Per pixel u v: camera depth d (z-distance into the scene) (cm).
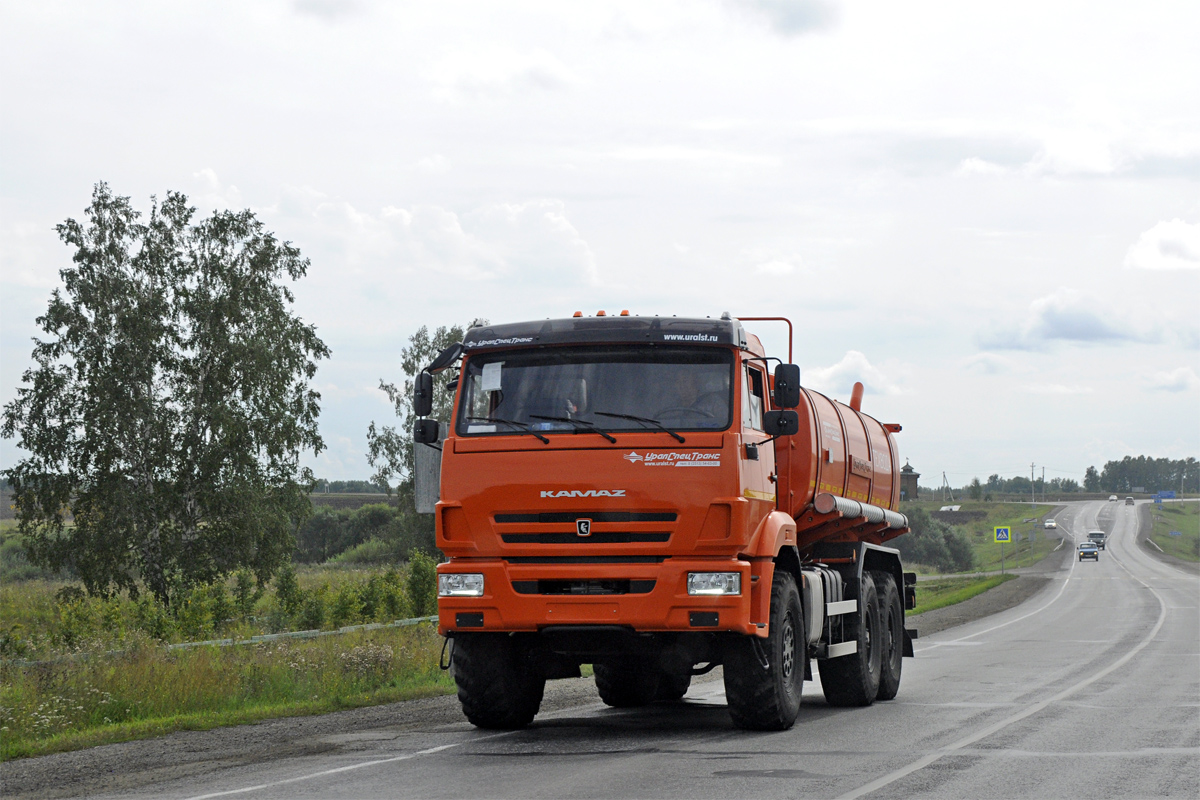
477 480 1003
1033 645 2397
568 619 972
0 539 8344
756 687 1041
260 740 1082
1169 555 13212
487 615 988
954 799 702
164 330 4462
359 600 3142
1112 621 3403
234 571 4453
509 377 1033
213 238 4691
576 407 1009
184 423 4444
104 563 4222
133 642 1714
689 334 1018
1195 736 994
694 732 1057
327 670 1564
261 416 4544
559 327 1038
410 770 843
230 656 1702
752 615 1000
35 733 1173
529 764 861
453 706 1350
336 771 847
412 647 1842
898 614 1485
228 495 4325
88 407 4312
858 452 1466
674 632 991
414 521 6725
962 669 1817
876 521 1463
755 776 790
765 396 1123
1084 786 748
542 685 1155
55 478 4306
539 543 987
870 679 1332
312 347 4828
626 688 1344
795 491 1260
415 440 1072
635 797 712
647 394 1007
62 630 2592
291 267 4819
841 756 886
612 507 977
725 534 969
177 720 1236
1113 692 1397
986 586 6475
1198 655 2050
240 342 4531
